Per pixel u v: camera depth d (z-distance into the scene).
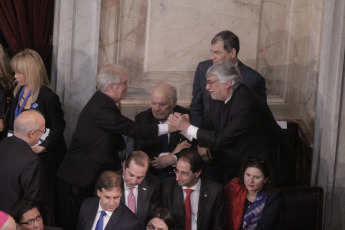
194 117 13.83
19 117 11.12
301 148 14.98
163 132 12.18
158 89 12.62
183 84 14.84
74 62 13.87
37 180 10.96
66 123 14.12
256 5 14.77
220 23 14.70
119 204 10.86
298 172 15.12
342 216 14.41
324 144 14.10
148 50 14.45
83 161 12.13
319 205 12.87
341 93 13.77
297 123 15.16
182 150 12.67
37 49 13.78
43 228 10.38
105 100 11.94
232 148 12.32
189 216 11.59
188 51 14.70
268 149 12.27
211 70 11.83
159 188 11.68
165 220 10.50
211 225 11.69
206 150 12.89
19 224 9.84
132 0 14.10
